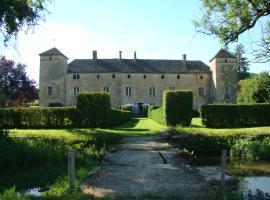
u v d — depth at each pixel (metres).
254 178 12.30
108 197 8.89
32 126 31.25
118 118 40.12
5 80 61.91
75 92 75.12
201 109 33.28
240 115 33.19
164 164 13.91
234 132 23.28
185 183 10.61
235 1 19.31
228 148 19.66
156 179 11.15
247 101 47.91
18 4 15.48
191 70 78.25
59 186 9.71
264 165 15.41
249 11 19.22
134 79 76.44
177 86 77.44
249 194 9.21
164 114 34.41
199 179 11.20
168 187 10.11
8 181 10.66
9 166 12.19
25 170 12.30
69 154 9.55
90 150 16.42
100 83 75.69
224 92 74.56
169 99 33.19
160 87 77.06
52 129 30.16
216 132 23.70
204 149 19.31
